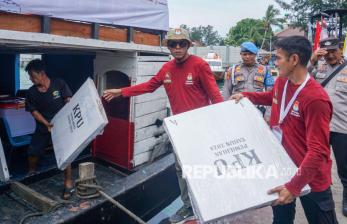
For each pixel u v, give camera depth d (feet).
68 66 16.62
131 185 12.38
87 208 10.82
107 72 14.60
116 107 14.37
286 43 7.19
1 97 15.62
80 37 11.39
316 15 22.21
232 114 8.05
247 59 14.53
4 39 9.20
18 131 13.51
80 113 11.10
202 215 6.46
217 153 7.34
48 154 15.53
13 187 12.16
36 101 12.28
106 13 12.07
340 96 11.75
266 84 14.57
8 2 9.05
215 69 84.43
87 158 15.16
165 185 14.40
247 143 7.48
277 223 9.22
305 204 8.09
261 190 6.73
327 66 12.39
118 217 11.93
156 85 11.42
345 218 12.19
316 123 6.75
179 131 7.79
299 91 7.22
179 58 10.55
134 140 13.97
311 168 6.53
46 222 10.00
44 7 9.98
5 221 10.38
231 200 6.61
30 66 11.78
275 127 8.00
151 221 13.29
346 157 12.06
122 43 12.76
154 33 14.98
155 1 14.30
